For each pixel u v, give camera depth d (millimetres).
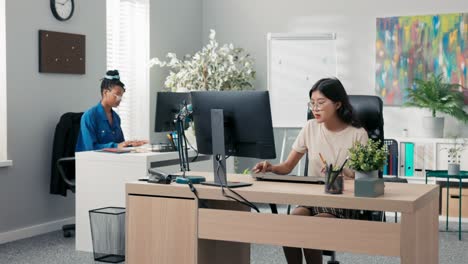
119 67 6539
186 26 7344
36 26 5371
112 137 5289
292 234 2873
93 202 4730
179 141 3527
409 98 6730
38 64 5398
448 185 5676
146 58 6777
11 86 5172
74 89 5762
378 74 6836
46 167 5504
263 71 7328
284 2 7215
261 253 4785
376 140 3797
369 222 2727
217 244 3262
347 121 3447
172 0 7094
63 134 5324
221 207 3328
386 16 6820
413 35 6711
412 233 2674
